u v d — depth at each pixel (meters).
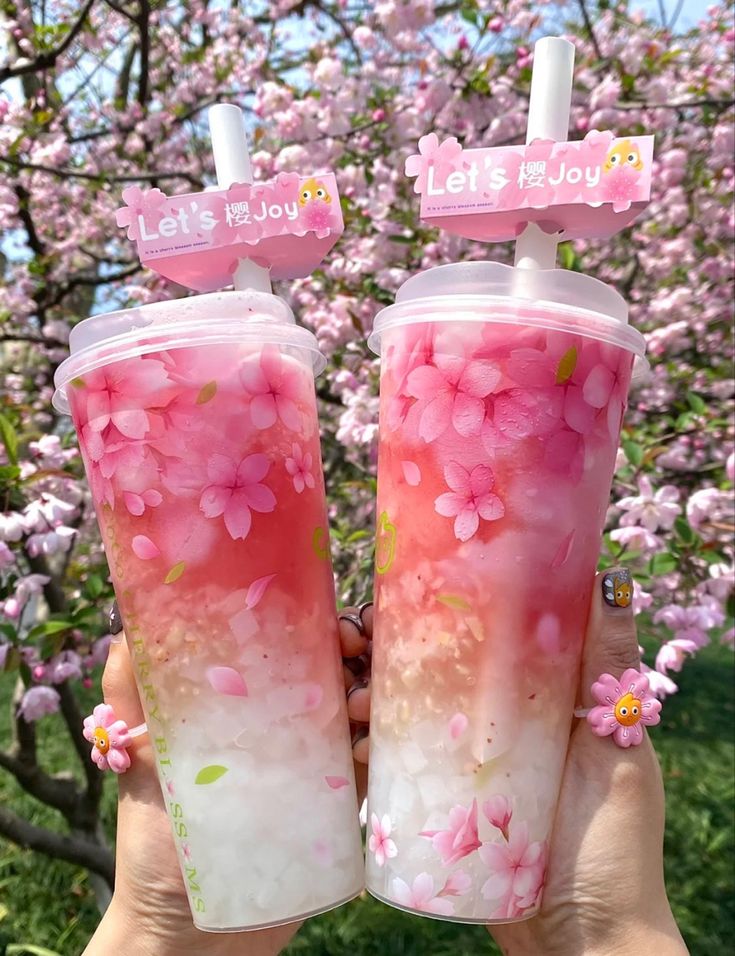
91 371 0.26
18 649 0.67
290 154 0.95
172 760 0.27
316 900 0.26
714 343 1.18
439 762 0.26
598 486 0.26
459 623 0.25
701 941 0.87
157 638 0.26
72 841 0.80
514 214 0.27
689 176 1.13
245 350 0.26
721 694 1.69
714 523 0.61
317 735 0.27
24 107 1.08
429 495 0.26
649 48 1.00
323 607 0.28
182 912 0.33
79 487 0.82
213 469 0.26
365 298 0.97
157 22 1.30
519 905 0.26
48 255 1.18
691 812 1.13
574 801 0.30
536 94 0.27
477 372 0.25
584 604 0.27
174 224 0.29
